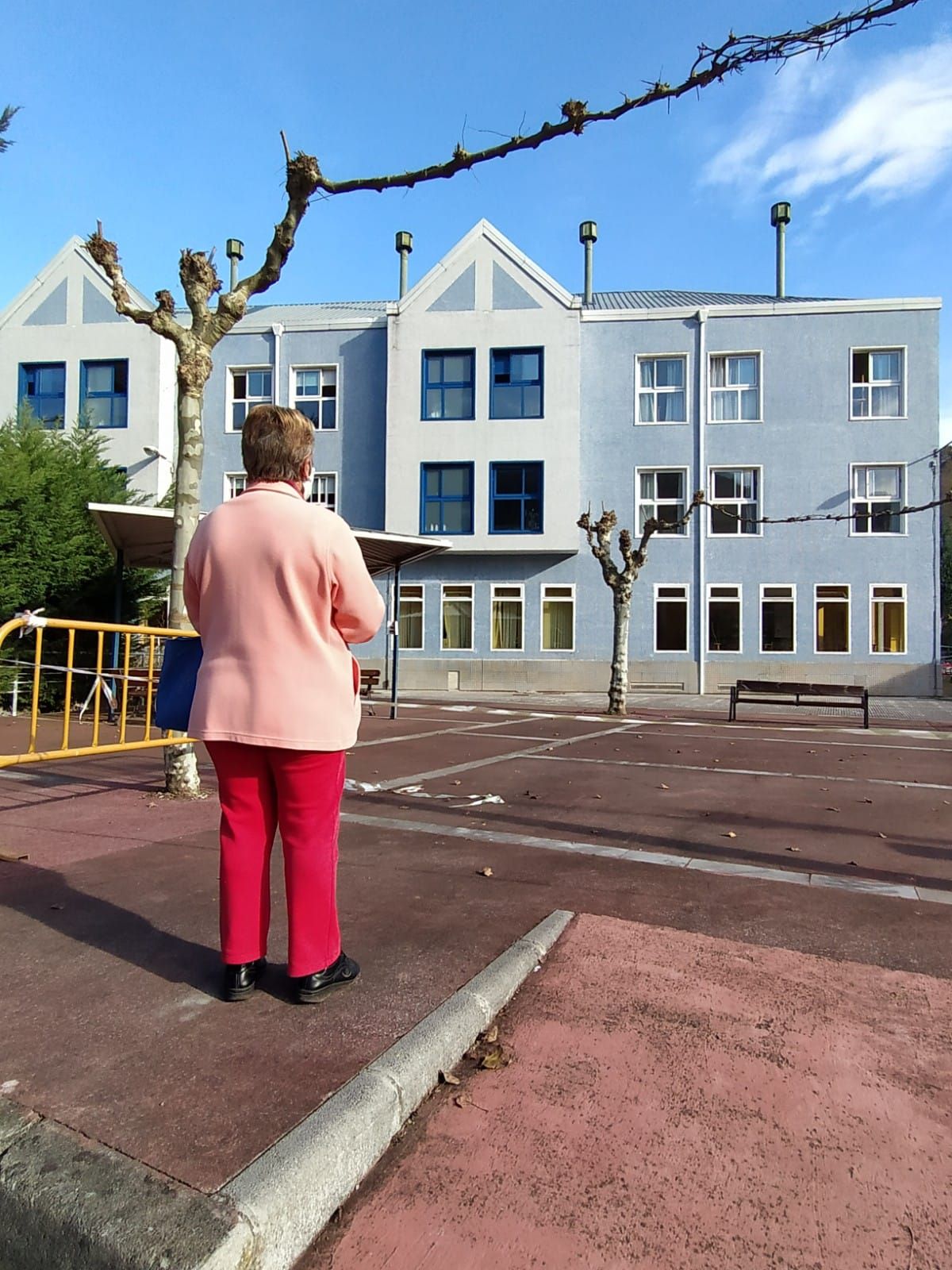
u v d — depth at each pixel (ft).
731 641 77.20
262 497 8.42
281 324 83.76
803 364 77.30
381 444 82.53
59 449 52.31
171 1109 6.57
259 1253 5.31
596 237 100.63
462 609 80.53
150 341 79.92
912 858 15.61
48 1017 8.25
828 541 76.33
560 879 13.69
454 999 8.60
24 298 81.76
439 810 19.60
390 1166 6.44
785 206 95.40
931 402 75.56
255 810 8.68
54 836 16.29
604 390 79.61
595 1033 8.34
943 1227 5.73
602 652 78.33
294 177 19.61
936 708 61.62
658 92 15.21
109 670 43.83
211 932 10.73
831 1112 7.03
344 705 8.42
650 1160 6.39
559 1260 5.41
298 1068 7.19
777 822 18.78
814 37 13.06
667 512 78.74
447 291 79.46
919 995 9.29
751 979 9.65
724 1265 5.36
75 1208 5.44
